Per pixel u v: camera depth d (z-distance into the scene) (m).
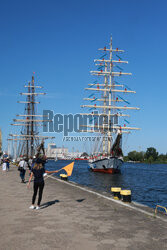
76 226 6.91
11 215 8.05
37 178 9.01
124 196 10.88
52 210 8.91
